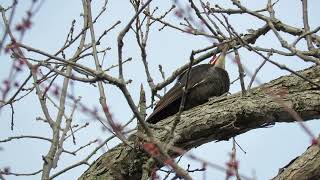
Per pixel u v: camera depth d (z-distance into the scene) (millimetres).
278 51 8742
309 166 9430
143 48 10078
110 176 10461
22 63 7648
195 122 10484
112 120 7836
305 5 10336
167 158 7195
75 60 10656
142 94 9383
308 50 9992
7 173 8977
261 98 10469
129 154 10406
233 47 9578
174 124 8266
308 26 10234
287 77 10633
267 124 10602
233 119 10406
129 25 8016
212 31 9969
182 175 6930
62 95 9922
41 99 9922
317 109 10258
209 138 10672
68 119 9742
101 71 7934
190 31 10078
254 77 9414
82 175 10602
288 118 10461
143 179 8273
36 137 9664
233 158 6887
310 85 10461
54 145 9312
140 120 7957
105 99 9203
